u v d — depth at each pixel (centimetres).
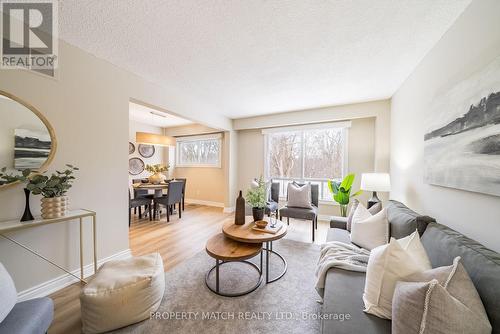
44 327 102
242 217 230
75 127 191
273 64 224
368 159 374
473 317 70
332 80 263
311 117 392
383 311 100
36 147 167
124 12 148
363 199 373
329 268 146
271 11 146
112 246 223
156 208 443
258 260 240
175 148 620
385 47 190
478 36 124
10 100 156
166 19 155
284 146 466
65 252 186
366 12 147
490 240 114
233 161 496
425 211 195
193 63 223
